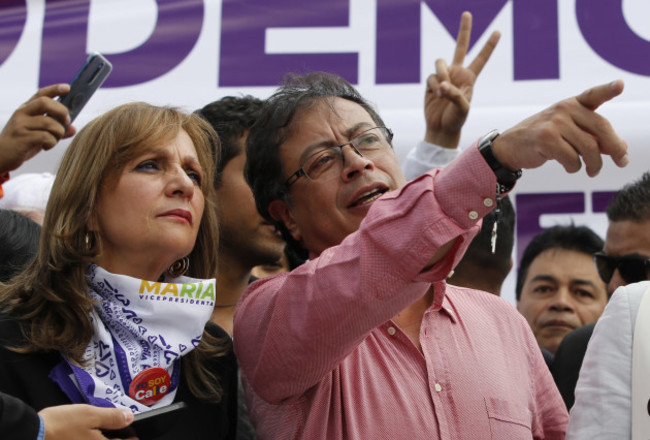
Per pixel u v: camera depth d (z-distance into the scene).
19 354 2.29
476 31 4.43
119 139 2.48
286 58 4.48
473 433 2.41
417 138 4.34
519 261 4.17
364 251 2.13
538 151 2.00
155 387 2.37
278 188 2.82
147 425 2.16
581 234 4.12
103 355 2.34
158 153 2.49
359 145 2.74
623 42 4.35
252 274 4.25
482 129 4.33
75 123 4.41
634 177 4.18
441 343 2.56
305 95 2.85
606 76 4.33
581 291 4.07
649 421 2.18
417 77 4.42
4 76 4.52
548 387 2.76
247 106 3.68
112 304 2.39
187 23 4.54
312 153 2.73
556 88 4.35
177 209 2.45
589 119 1.98
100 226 2.46
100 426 2.04
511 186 2.12
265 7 4.53
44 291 2.37
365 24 4.47
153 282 2.42
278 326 2.29
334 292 2.16
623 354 2.30
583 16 4.39
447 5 4.46
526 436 2.48
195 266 2.73
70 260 2.38
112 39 4.54
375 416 2.40
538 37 4.39
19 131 3.07
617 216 3.55
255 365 2.43
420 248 2.07
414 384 2.46
